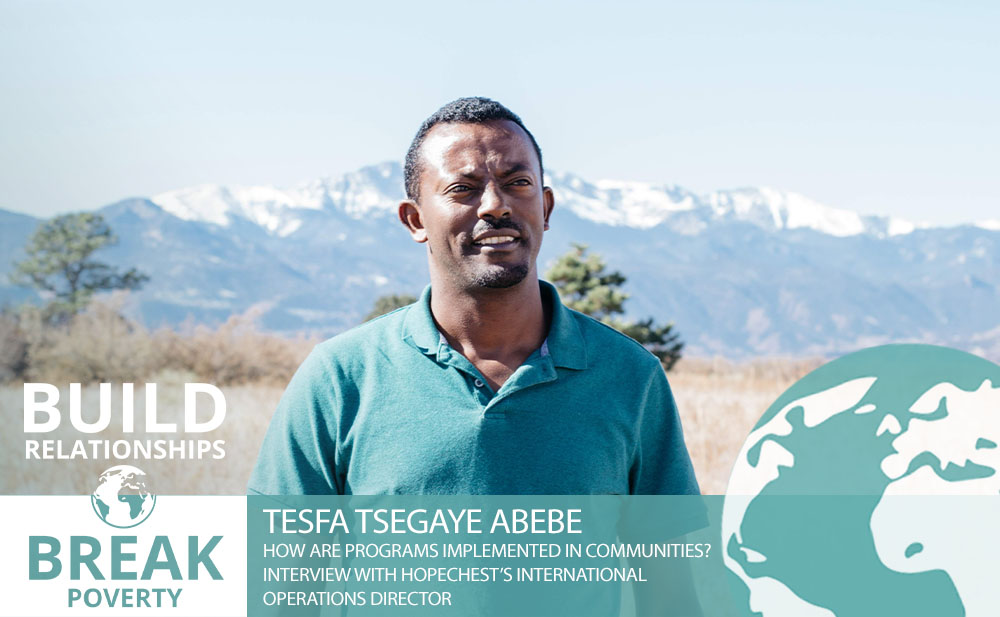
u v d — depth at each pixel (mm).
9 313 29188
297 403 2701
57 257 91562
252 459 10383
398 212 2793
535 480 2582
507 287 2576
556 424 2613
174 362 26797
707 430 11984
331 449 2678
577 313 2801
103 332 27094
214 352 26547
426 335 2646
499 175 2578
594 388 2666
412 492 2584
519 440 2592
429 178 2627
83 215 92938
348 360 2693
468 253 2584
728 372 29156
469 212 2572
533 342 2686
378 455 2611
